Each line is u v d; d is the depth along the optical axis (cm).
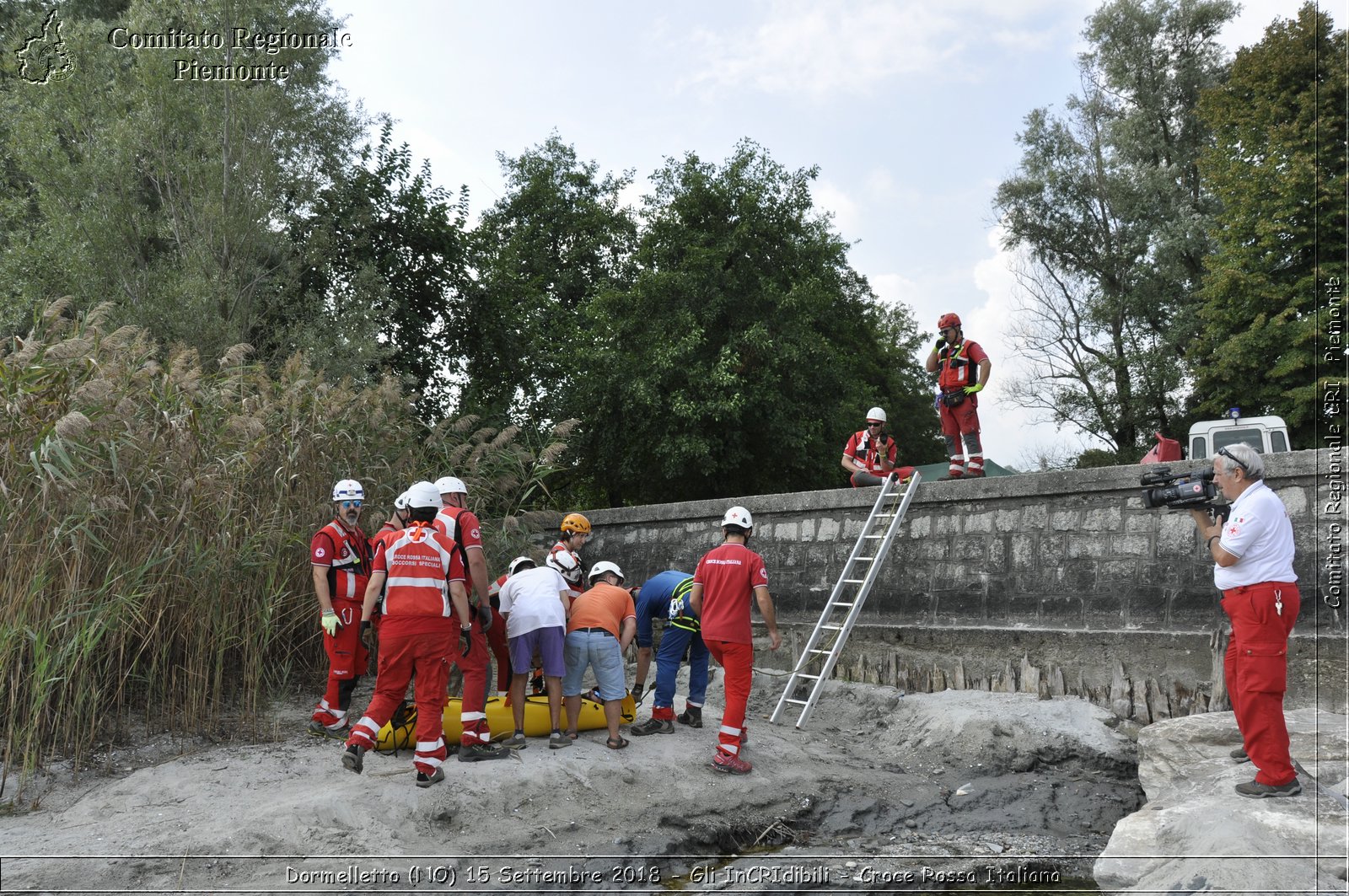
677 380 2194
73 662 588
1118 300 2930
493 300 2108
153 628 654
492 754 607
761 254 2355
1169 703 707
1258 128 2286
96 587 642
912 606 876
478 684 610
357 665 699
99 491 649
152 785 565
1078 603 775
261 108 1547
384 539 580
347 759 546
